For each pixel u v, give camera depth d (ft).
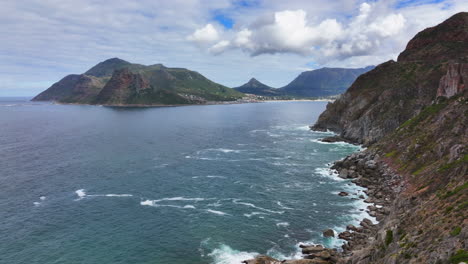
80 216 221.25
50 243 184.96
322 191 268.82
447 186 153.48
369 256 143.02
